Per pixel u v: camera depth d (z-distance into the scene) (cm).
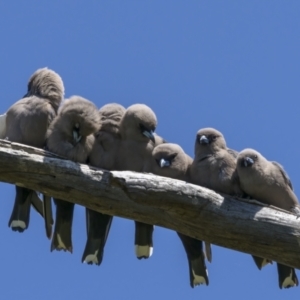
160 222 1157
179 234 1276
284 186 1270
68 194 1122
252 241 1133
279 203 1276
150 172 1324
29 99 1314
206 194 1120
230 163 1298
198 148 1331
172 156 1318
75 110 1247
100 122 1293
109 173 1086
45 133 1285
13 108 1298
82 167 1120
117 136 1329
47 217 1276
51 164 1102
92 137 1295
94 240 1256
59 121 1260
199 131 1349
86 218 1288
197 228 1147
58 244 1245
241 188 1288
